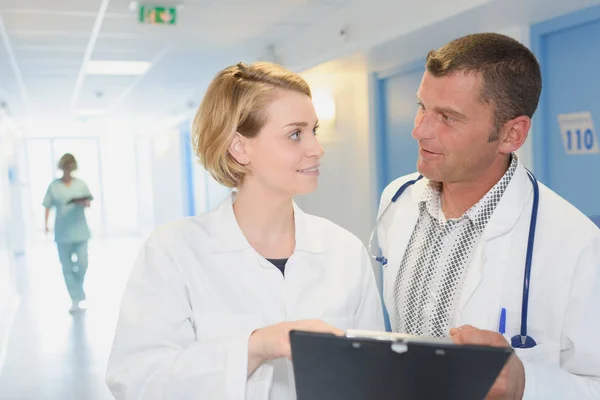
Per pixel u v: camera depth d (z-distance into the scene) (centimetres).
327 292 120
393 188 145
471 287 114
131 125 1247
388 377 74
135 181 1357
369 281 129
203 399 100
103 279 711
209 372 100
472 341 89
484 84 104
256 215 120
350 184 486
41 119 1054
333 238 128
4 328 461
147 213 1337
